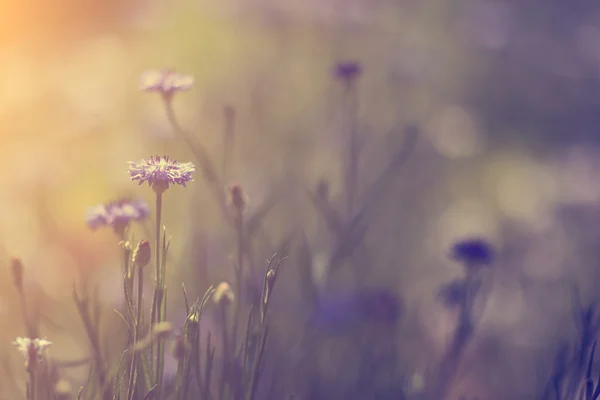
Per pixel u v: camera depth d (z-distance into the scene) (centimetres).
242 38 251
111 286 179
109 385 149
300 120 222
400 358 181
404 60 269
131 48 252
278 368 165
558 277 223
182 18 250
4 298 173
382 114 249
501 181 286
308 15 268
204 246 171
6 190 194
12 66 241
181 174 147
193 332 147
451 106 310
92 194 194
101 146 201
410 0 327
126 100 211
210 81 229
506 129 340
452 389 176
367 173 209
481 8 364
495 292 210
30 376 147
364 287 183
